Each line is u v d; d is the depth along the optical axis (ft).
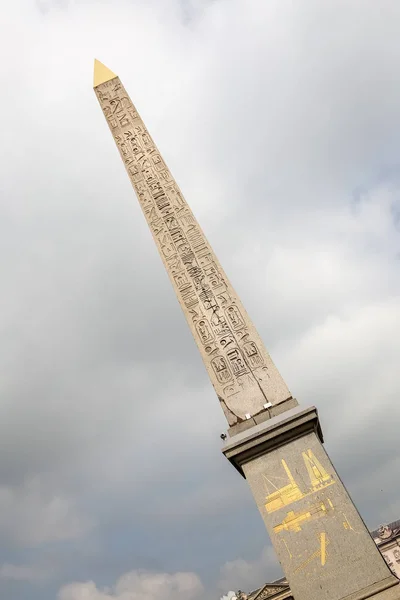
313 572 37.50
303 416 42.98
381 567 36.83
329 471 40.91
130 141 67.82
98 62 77.10
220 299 53.06
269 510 40.34
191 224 58.75
